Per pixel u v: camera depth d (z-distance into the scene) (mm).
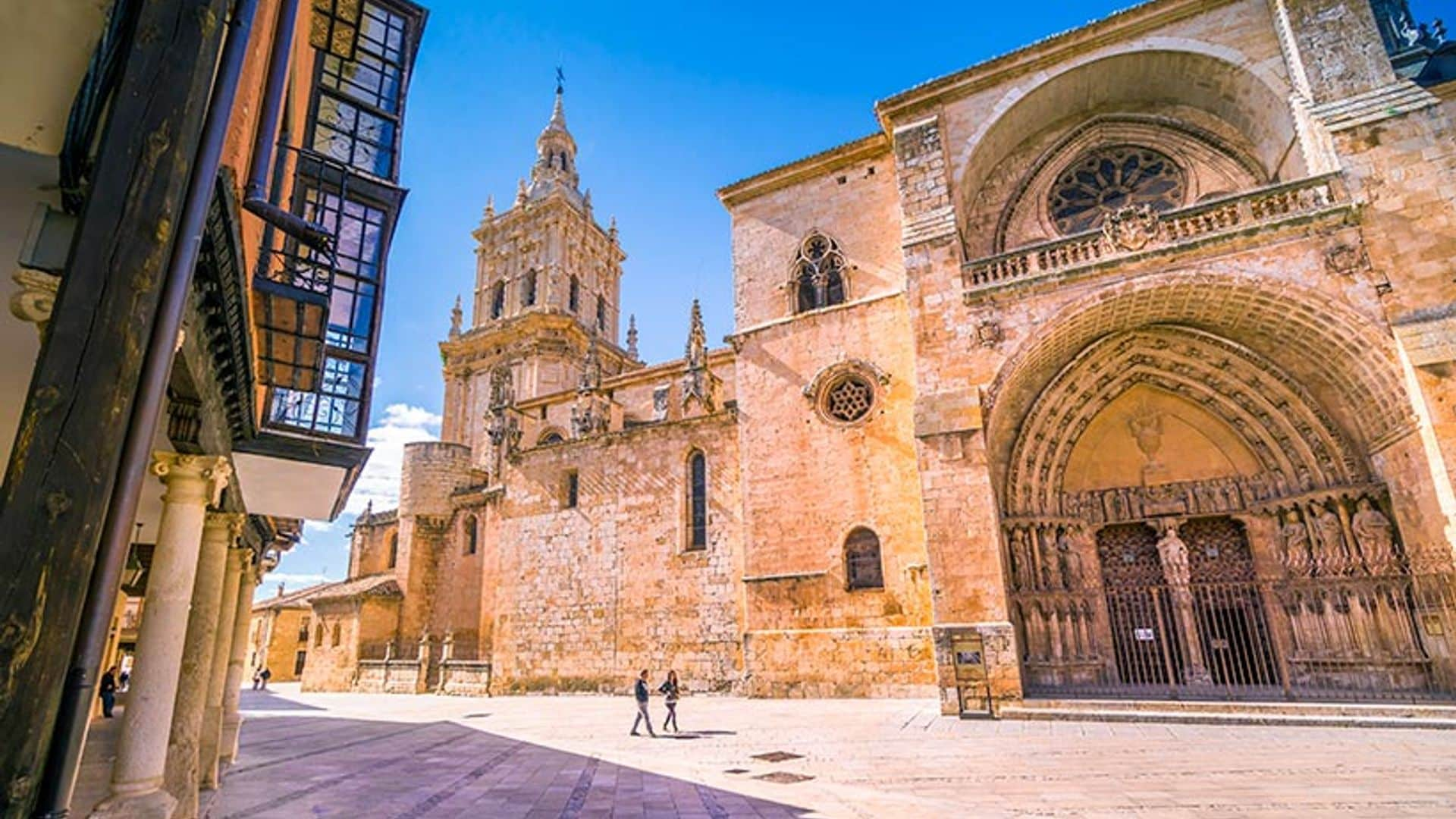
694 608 26734
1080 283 17875
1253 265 16172
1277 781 9234
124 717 6605
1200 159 21000
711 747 13984
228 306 6684
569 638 29750
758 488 24234
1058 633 18094
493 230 55219
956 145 21891
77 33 4637
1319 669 16516
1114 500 19672
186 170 4047
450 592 39750
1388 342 14727
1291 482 17750
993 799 8758
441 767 12758
